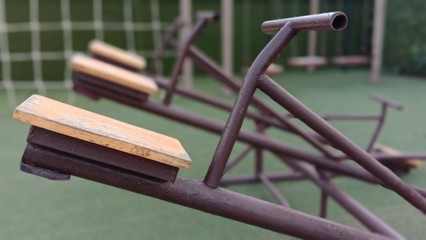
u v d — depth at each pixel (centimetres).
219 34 756
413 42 694
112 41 679
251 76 94
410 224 190
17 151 305
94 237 181
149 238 180
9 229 188
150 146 86
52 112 86
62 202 218
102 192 231
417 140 326
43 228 189
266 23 104
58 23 634
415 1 688
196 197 92
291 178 252
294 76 716
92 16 657
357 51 837
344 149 101
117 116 416
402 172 252
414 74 696
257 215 95
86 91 187
